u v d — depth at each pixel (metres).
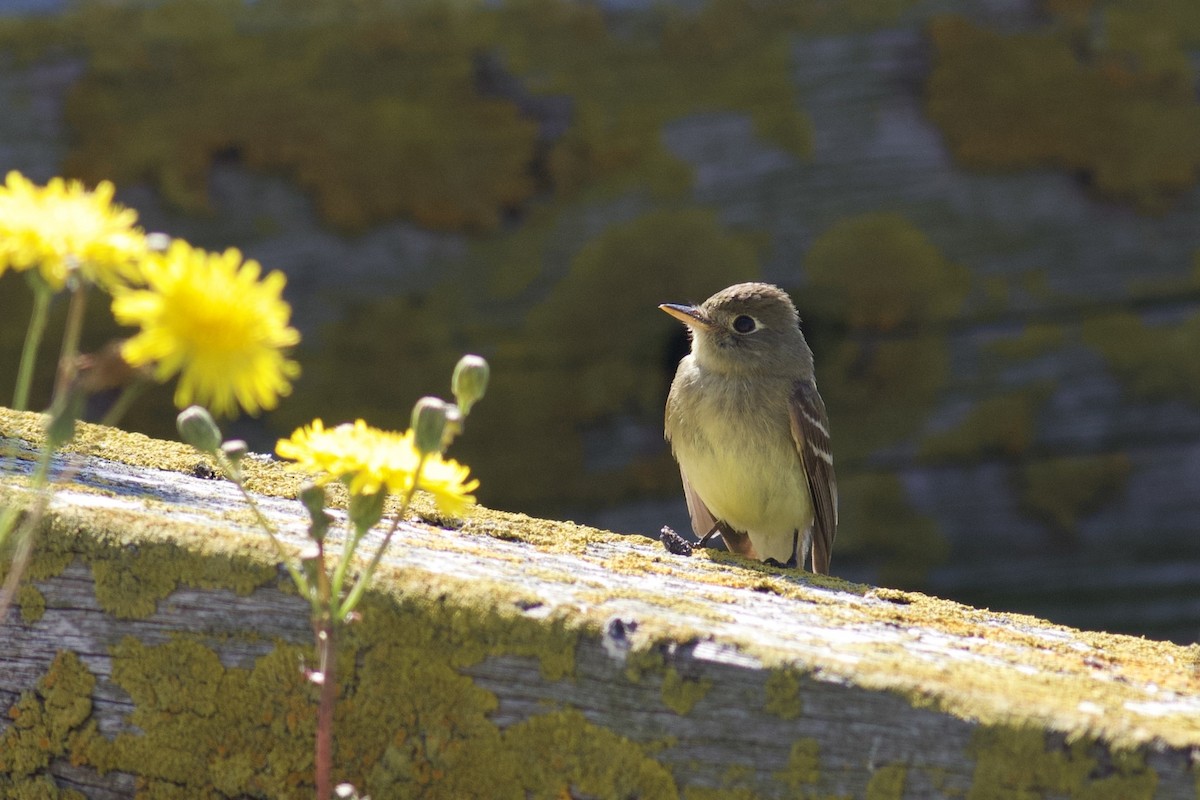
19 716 4.95
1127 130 11.12
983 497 11.15
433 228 10.91
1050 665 5.29
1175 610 11.00
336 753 4.86
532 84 10.95
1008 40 11.13
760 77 11.04
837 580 6.56
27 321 10.70
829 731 4.56
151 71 10.77
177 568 4.89
